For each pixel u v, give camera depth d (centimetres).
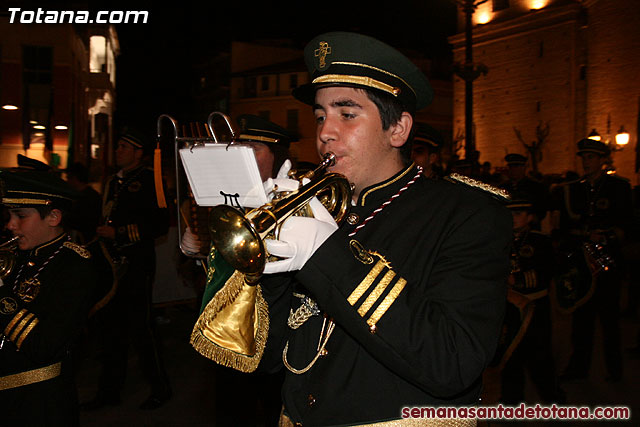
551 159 2805
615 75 2411
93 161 2830
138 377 579
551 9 2766
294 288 179
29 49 2191
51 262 277
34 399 265
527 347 436
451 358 138
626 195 581
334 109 167
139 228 498
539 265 444
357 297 140
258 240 131
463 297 144
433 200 165
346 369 158
